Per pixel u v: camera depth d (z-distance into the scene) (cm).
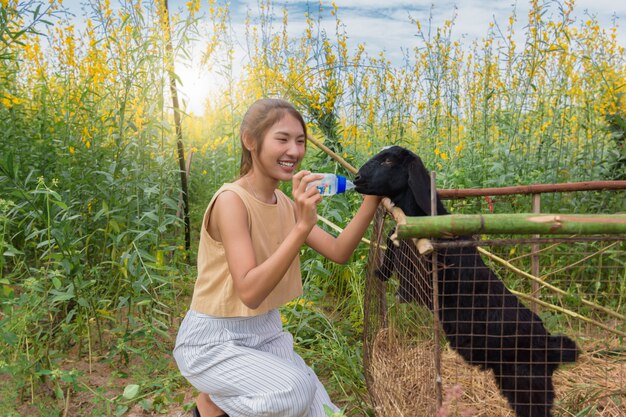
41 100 466
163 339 373
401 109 601
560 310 310
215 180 649
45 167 428
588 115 546
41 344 309
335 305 430
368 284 291
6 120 452
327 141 483
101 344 352
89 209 394
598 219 178
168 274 428
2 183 394
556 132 582
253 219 228
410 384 268
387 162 258
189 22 397
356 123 547
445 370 327
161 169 402
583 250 386
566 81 553
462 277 249
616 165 502
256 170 232
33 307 312
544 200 495
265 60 579
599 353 326
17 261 401
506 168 520
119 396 304
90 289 367
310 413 230
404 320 294
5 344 311
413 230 186
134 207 403
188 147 641
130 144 400
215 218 227
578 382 316
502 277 400
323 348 346
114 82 435
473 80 625
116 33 446
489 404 297
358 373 320
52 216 354
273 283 210
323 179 221
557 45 530
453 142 579
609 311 303
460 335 251
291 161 226
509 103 574
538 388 252
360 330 377
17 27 438
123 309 402
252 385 220
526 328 250
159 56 390
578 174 511
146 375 325
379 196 265
